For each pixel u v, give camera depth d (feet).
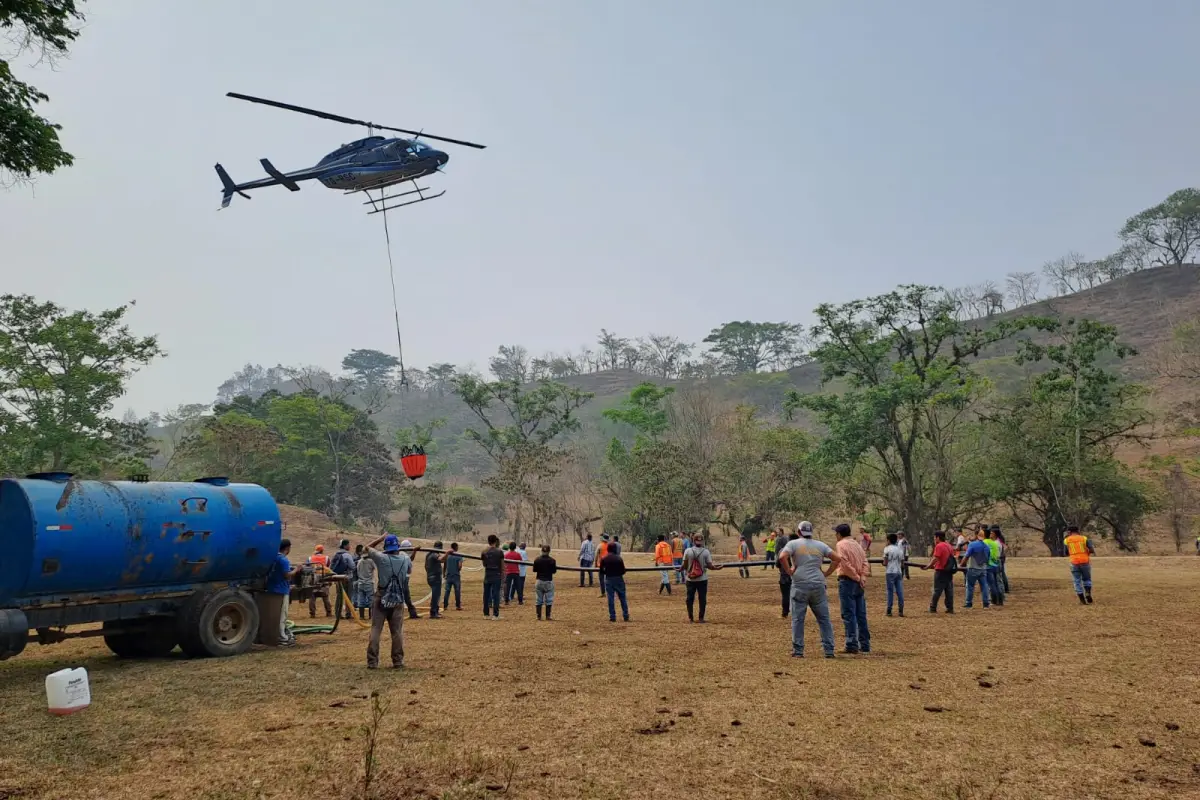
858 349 166.20
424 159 67.36
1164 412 254.27
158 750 19.95
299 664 33.86
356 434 295.07
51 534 31.55
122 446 173.06
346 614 59.21
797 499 183.83
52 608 32.73
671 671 30.17
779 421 424.87
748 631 43.83
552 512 206.59
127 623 36.94
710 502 188.14
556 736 20.62
